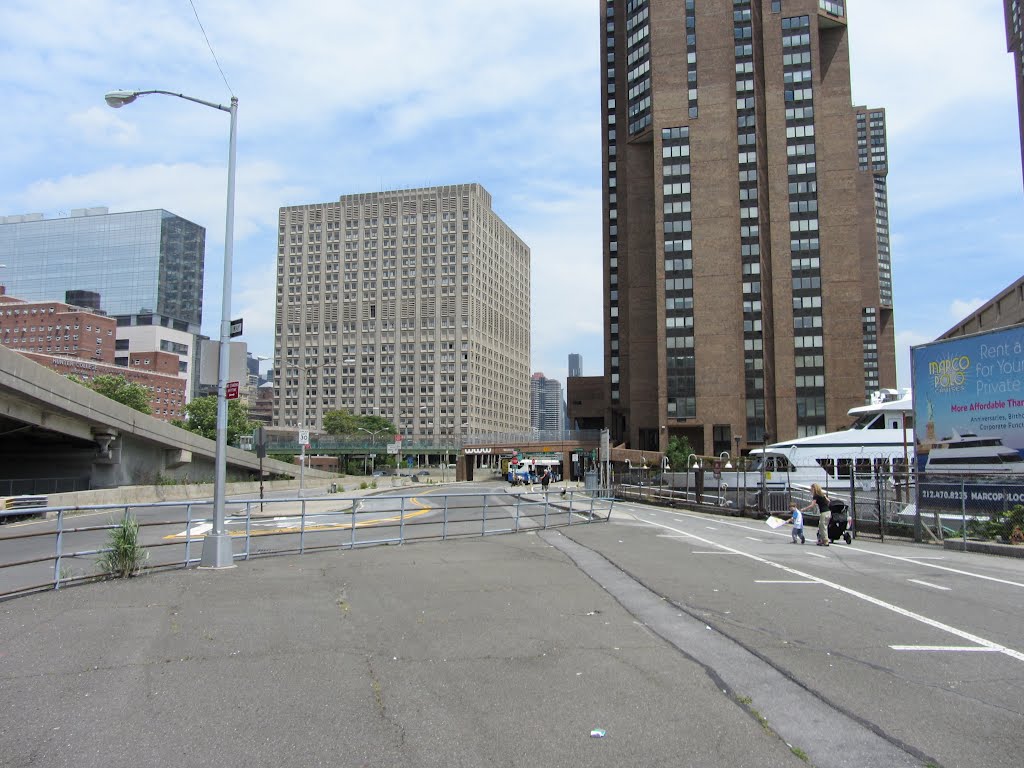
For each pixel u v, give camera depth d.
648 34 100.88
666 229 95.38
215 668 6.75
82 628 8.22
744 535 20.64
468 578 11.99
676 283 94.31
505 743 5.05
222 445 13.06
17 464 40.34
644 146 103.06
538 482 68.19
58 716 5.52
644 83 100.88
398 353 180.38
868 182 170.62
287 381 185.62
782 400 90.75
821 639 7.95
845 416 89.44
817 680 6.46
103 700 5.87
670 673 6.68
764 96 96.12
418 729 5.30
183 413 173.62
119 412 38.16
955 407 21.19
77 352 166.25
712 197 94.62
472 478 98.94
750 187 95.12
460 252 180.25
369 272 184.12
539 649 7.51
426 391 178.12
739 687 6.28
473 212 181.12
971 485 18.73
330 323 184.88
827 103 96.00
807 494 27.69
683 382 92.75
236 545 17.02
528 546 16.84
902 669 6.83
